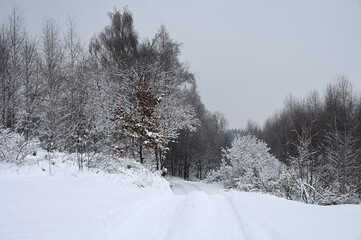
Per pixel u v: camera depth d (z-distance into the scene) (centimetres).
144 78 2003
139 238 428
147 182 1047
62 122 1542
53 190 613
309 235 387
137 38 2350
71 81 1703
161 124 1827
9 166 788
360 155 2334
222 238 433
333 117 2864
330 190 1162
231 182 2123
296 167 1425
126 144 1647
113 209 542
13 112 1380
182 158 4503
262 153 2131
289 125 4066
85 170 884
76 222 433
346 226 409
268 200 705
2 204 480
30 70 1591
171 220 544
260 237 421
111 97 1911
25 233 372
